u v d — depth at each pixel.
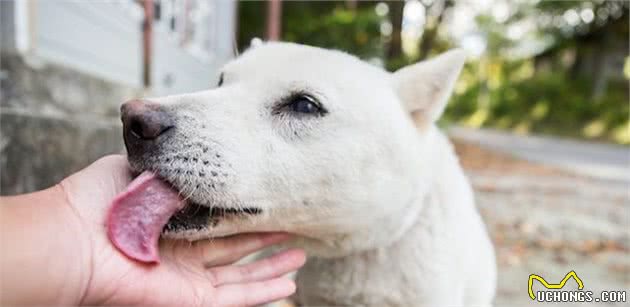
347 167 0.37
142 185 0.31
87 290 0.28
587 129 4.80
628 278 0.76
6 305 0.25
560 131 4.99
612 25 5.24
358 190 0.38
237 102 0.36
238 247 0.37
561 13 5.41
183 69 1.50
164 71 1.33
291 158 0.36
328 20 2.47
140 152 0.32
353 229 0.40
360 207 0.39
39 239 0.26
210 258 0.36
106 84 0.85
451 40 3.92
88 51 0.92
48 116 0.57
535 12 5.44
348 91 0.38
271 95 0.37
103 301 0.29
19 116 0.51
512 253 0.86
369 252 0.43
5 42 0.68
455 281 0.44
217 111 0.35
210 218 0.34
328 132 0.37
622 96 5.23
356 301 0.45
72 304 0.28
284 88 0.37
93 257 0.28
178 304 0.31
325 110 0.37
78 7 0.87
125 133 0.32
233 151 0.34
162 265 0.32
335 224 0.39
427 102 0.43
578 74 5.66
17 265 0.25
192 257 0.35
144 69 1.00
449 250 0.44
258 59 0.40
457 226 0.45
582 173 2.05
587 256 0.87
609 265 0.82
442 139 0.50
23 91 0.62
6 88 0.59
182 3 1.48
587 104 5.00
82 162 0.64
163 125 0.32
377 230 0.41
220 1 1.86
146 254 0.30
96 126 0.68
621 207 1.34
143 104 0.32
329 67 0.38
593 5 5.19
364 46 2.52
